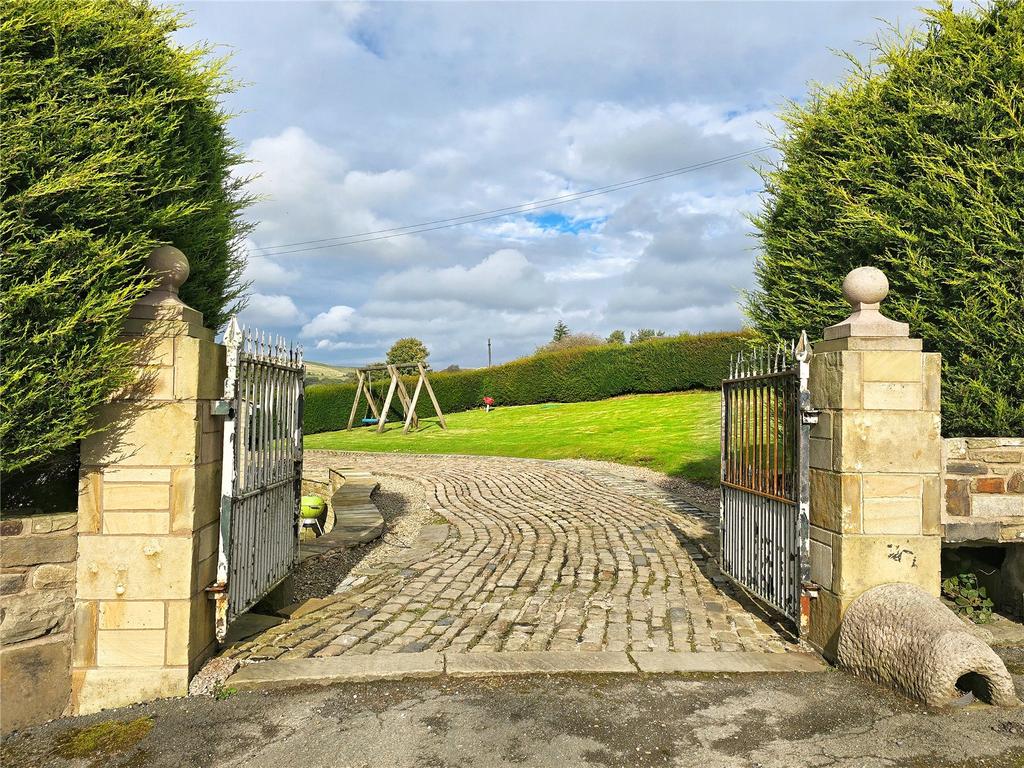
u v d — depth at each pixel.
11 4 3.15
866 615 3.77
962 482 4.42
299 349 5.49
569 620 4.84
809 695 3.50
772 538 4.82
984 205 4.43
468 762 2.82
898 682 3.50
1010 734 3.06
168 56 4.11
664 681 3.68
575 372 30.84
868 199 5.09
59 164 3.18
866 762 2.83
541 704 3.37
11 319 2.98
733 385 5.76
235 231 5.52
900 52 5.11
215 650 3.93
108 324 3.27
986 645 3.33
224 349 3.96
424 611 5.05
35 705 3.24
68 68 3.32
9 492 3.59
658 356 28.31
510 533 8.32
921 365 4.02
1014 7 4.68
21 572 3.25
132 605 3.44
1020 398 4.46
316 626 4.63
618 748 2.95
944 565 5.38
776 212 6.12
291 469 5.29
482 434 23.62
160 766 2.80
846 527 3.98
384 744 2.97
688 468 13.59
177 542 3.47
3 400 2.93
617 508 10.12
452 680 3.67
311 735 3.05
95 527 3.44
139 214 3.65
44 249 3.09
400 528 8.91
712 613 5.04
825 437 4.20
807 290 5.64
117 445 3.45
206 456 3.71
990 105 4.55
